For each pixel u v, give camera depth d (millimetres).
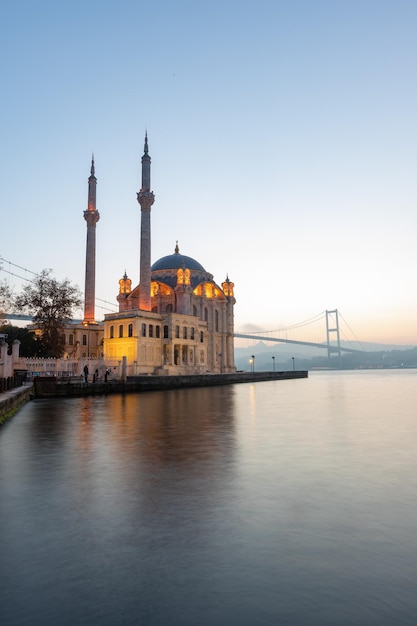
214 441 19375
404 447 17859
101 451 17422
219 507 10430
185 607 6336
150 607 6359
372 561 7590
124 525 9383
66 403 43000
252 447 17922
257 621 5969
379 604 6312
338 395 53938
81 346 101000
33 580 7168
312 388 74125
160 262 119625
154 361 90375
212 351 115938
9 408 30406
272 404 40000
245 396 52781
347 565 7453
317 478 12930
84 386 56188
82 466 14859
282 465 14625
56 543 8531
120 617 6141
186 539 8586
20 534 9008
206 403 41562
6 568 7570
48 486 12477
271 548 8133
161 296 110062
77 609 6348
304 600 6453
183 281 107000
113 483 12656
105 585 6973
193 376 80688
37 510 10453
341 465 14586
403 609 6188
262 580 7008
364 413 31438
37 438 20844
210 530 9023
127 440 19922
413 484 12281
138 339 86812
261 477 13086
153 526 9297
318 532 8852
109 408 36781
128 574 7289
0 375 40312
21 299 74062
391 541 8406
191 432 22219
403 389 68562
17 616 6223
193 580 7047
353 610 6180
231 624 5922
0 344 45344
